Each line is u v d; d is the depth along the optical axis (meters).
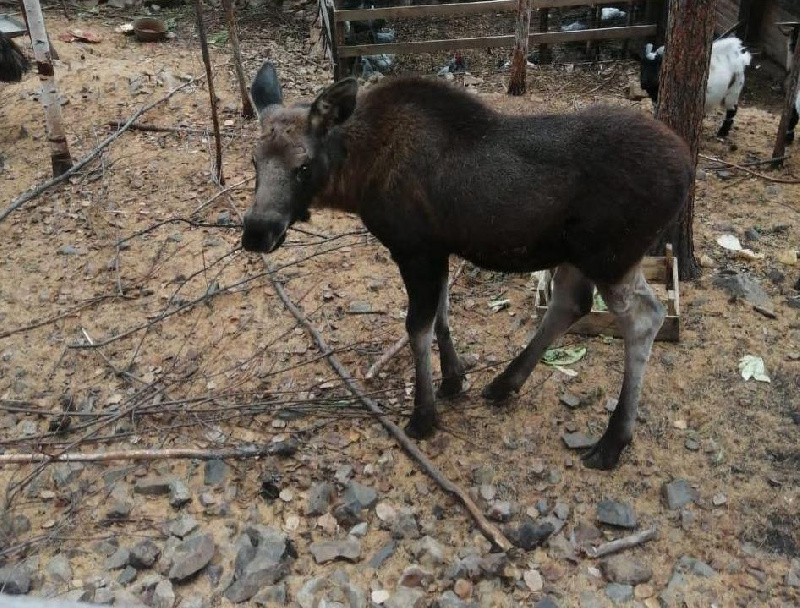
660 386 4.85
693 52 5.25
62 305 5.82
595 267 3.87
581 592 3.69
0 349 5.42
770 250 6.15
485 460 4.43
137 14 12.05
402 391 4.94
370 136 3.92
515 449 4.50
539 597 3.67
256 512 4.16
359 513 4.12
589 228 3.76
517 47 7.89
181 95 8.81
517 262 4.07
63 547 3.99
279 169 3.73
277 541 3.93
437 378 5.01
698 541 3.91
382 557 3.88
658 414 4.66
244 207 6.83
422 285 4.15
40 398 5.02
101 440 4.60
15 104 8.73
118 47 10.54
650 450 4.44
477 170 3.79
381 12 9.69
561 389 4.89
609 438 4.29
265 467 4.41
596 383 4.93
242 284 5.86
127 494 4.29
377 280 5.92
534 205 3.75
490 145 3.82
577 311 4.47
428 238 4.00
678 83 5.38
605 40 11.27
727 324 5.32
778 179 7.15
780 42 10.46
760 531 3.95
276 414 4.78
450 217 3.89
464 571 3.73
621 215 3.69
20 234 6.62
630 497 4.17
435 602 3.62
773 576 3.72
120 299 5.85
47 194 7.11
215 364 5.22
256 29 11.68
